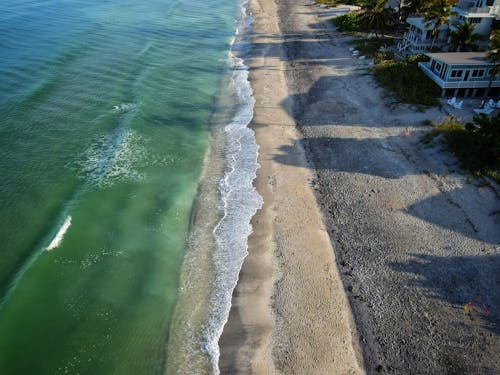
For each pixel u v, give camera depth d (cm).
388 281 2291
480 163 3048
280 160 3347
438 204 2789
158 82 4662
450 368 1877
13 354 1895
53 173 3009
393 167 3164
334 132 3669
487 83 3888
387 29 5709
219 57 5634
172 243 2581
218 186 3080
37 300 2139
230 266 2420
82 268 2348
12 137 3331
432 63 4241
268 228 2678
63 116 3719
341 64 5091
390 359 1922
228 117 4053
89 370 1858
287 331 2047
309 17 7350
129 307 2162
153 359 1925
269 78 4878
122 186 2986
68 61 4878
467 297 2189
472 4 4791
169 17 7388
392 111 3869
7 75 4306
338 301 2191
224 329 2066
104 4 7812
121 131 3578
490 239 2511
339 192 2958
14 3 7000
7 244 2417
